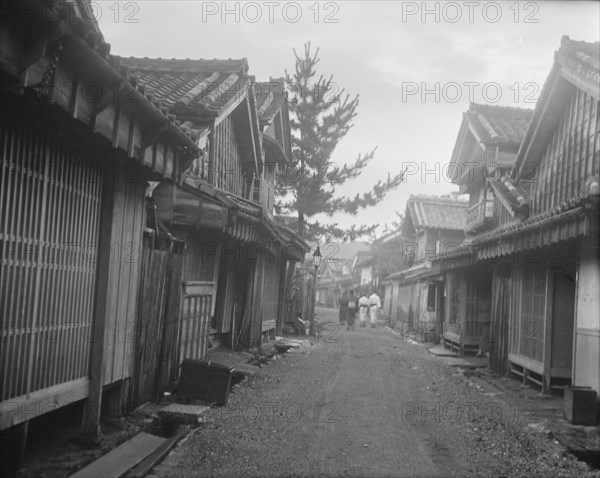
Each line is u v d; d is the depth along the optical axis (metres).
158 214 10.09
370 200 27.94
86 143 6.27
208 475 5.71
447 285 21.44
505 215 18.27
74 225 6.17
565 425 8.57
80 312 6.38
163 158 7.36
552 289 11.42
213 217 10.26
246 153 17.50
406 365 15.59
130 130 6.20
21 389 5.29
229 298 15.17
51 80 4.57
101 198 6.78
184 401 8.56
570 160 13.56
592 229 8.05
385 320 40.88
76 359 6.31
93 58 4.78
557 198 14.16
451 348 20.23
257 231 14.12
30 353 5.42
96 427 6.48
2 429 4.93
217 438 6.99
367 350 19.31
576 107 13.34
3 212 4.93
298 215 28.73
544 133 14.72
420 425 8.45
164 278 8.67
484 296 18.95
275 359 15.27
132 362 7.61
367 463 6.46
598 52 12.62
